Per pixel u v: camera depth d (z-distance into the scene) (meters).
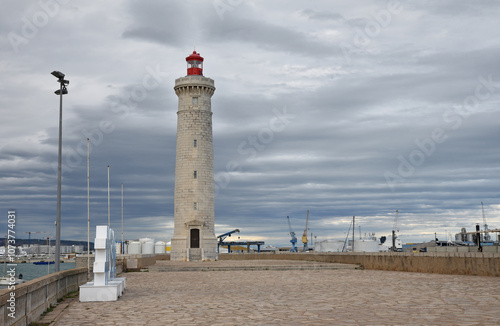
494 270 33.53
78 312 18.92
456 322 14.59
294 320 15.94
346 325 14.59
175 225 93.69
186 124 94.12
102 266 23.14
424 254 42.28
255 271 54.09
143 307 20.34
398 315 16.34
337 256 64.00
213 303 21.47
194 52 98.25
